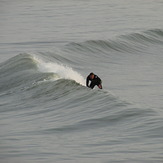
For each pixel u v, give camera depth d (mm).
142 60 150250
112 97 79625
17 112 81875
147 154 57312
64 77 102312
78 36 189125
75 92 85125
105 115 72562
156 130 64562
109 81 118125
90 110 76188
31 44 173375
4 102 89250
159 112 72562
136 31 193375
